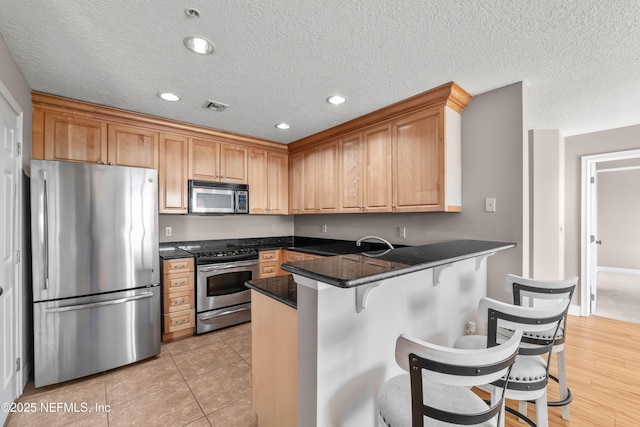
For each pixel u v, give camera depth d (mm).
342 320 1248
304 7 1380
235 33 1581
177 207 3133
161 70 1986
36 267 1990
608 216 6137
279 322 1421
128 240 2365
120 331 2312
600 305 3873
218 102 2553
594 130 3320
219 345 2770
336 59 1852
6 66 1696
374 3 1353
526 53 1773
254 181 3783
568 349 2621
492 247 1947
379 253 1672
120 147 2777
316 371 1156
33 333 2135
